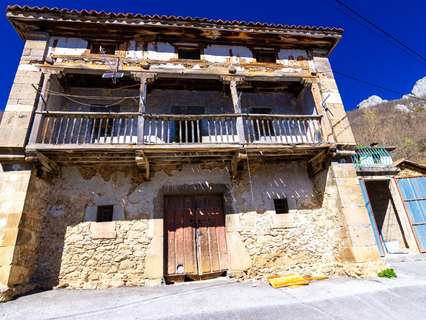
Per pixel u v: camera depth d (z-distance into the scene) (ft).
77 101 28.19
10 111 22.79
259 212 25.76
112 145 21.83
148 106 29.84
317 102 27.84
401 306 14.93
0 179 20.93
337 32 30.37
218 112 30.91
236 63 28.94
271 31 29.17
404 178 36.35
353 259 22.24
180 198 26.11
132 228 23.67
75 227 23.06
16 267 19.03
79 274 21.67
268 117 26.02
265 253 24.39
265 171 27.61
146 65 26.50
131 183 25.23
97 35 27.71
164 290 20.33
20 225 19.66
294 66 29.86
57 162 23.90
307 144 24.59
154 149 22.38
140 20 27.12
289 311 14.66
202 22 28.07
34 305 16.79
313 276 23.00
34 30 26.63
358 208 23.89
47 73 24.73
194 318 14.10
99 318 14.44
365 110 147.54
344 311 14.48
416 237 33.45
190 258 24.14
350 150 25.81
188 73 26.91
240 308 15.37
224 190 26.16
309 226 25.85
